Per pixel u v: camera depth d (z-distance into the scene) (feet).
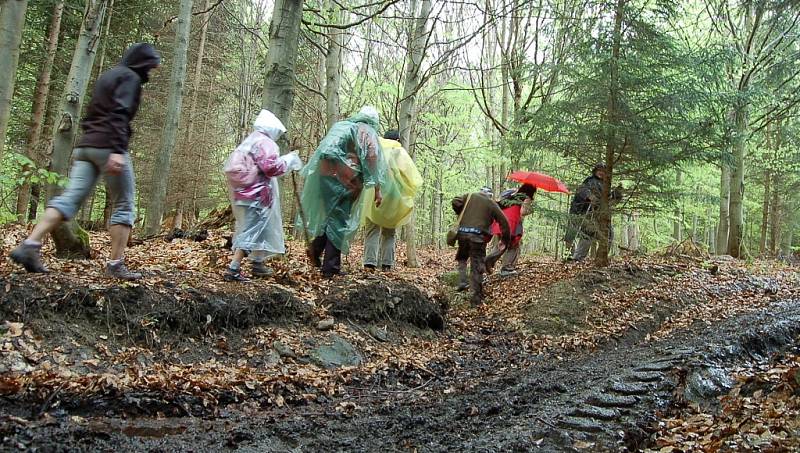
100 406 11.90
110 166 14.40
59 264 16.69
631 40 29.27
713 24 46.29
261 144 18.95
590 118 30.76
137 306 15.34
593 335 24.27
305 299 19.57
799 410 13.00
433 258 50.52
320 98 64.80
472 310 28.37
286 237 38.73
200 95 76.79
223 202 71.72
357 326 19.92
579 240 34.17
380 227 26.58
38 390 11.69
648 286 29.84
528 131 35.50
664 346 21.45
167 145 38.42
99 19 19.57
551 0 41.45
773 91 49.21
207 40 72.18
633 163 31.30
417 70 37.76
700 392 16.02
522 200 33.83
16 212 38.83
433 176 67.67
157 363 14.44
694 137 29.66
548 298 27.50
